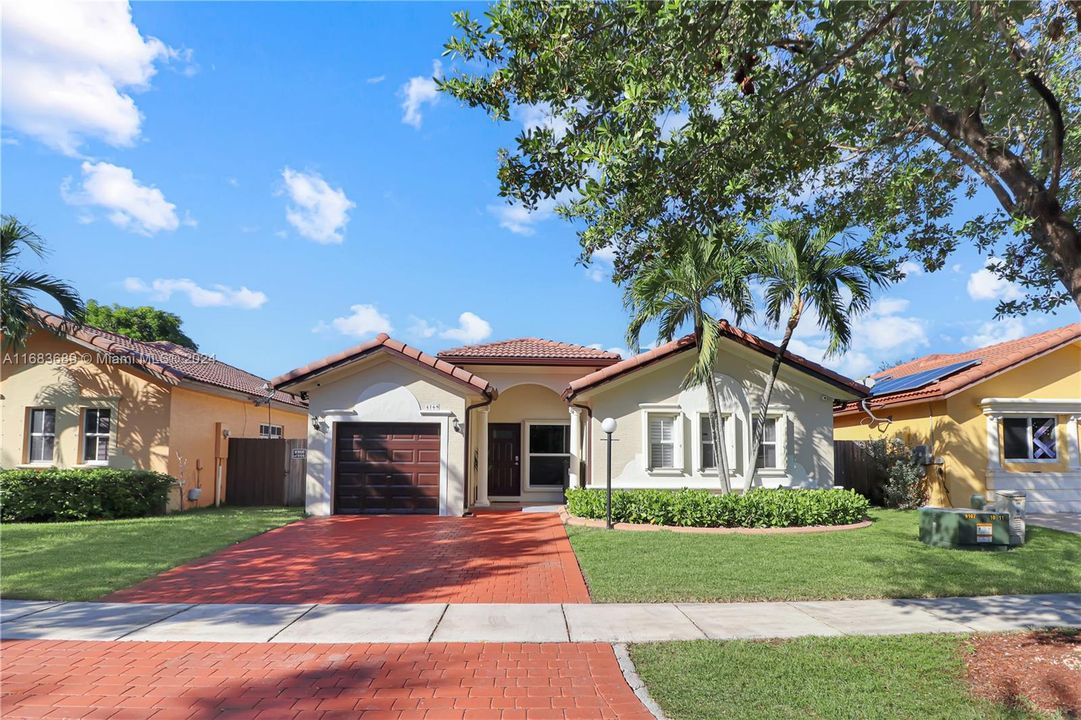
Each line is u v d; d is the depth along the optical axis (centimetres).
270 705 537
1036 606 815
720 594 870
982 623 744
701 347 1458
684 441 1662
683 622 755
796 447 1692
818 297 1444
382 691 565
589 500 1498
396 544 1253
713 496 1433
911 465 1853
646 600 848
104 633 714
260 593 889
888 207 887
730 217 720
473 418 1945
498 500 2072
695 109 634
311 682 584
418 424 1683
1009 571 989
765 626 738
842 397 1714
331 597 869
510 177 659
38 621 756
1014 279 866
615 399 1664
